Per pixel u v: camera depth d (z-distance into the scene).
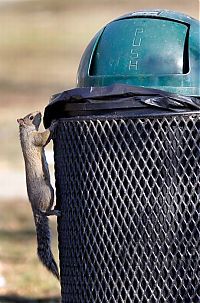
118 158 14.48
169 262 14.35
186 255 14.31
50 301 23.56
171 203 14.31
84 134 14.76
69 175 15.07
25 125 15.72
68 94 14.92
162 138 14.30
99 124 14.58
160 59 14.64
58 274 15.85
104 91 14.58
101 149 14.59
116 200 14.52
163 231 14.33
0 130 57.31
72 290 15.18
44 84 75.25
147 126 14.34
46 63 84.94
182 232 14.30
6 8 116.62
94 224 14.70
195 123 14.26
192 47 14.72
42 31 100.31
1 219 36.22
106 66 14.88
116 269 14.55
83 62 15.37
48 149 38.00
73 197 15.02
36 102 68.06
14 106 66.50
